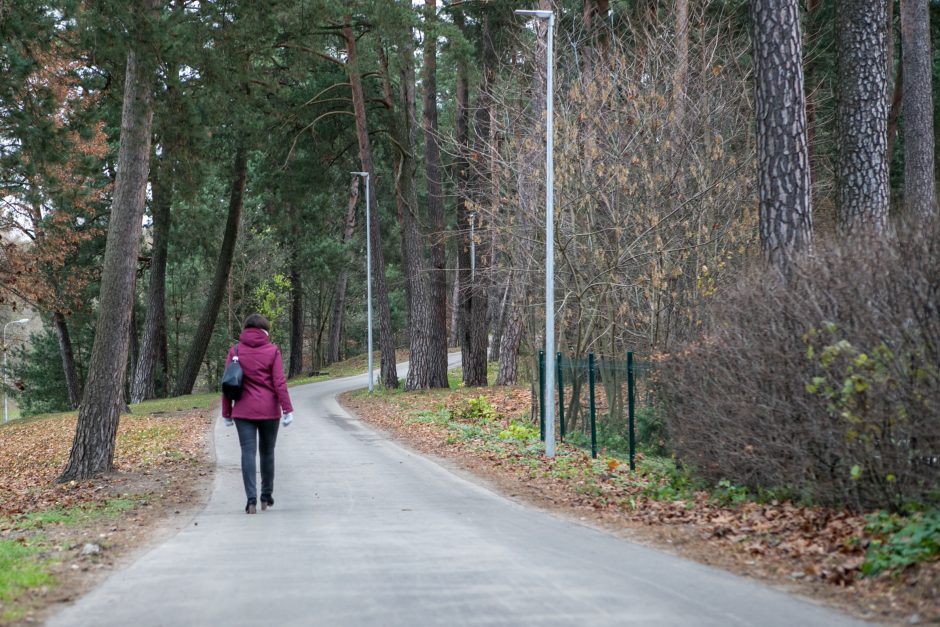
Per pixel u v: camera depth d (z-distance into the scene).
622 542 7.62
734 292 9.64
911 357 7.04
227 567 6.50
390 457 15.84
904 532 6.36
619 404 14.23
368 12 27.89
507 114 20.98
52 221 27.45
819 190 21.92
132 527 8.98
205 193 44.94
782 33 11.29
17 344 59.78
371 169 37.50
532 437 18.05
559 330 19.11
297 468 14.12
